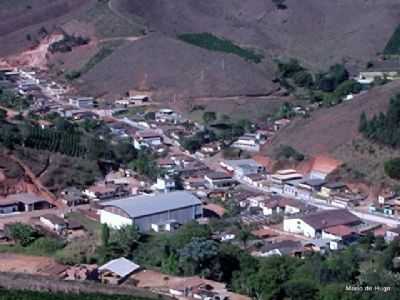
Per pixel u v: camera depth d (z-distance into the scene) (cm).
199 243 13238
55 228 16062
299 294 11800
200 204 16888
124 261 13512
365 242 15075
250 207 17700
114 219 16162
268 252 14312
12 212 17262
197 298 11969
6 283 12056
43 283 12088
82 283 12175
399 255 13975
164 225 16100
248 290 12400
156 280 12925
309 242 14988
